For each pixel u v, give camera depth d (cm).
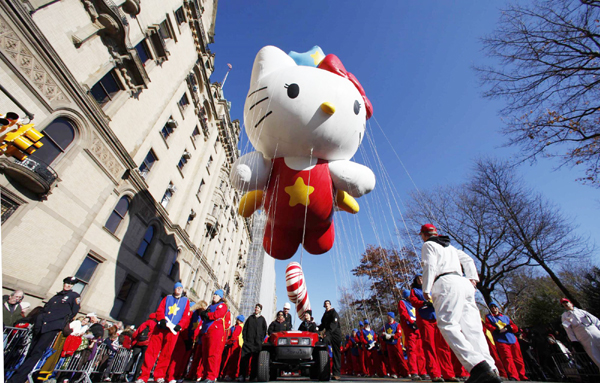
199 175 2164
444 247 340
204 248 2330
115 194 1238
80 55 1048
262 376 555
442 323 302
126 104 1312
